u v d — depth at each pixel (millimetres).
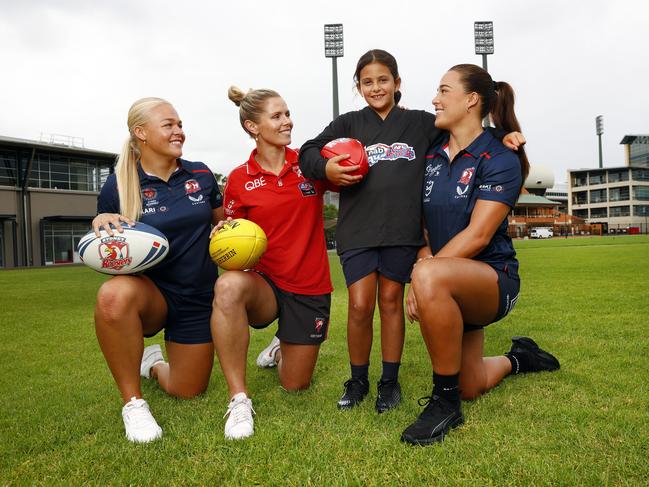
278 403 2703
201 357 2816
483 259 2477
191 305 2775
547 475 1746
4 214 30391
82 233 34156
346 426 2285
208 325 2822
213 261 2766
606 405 2439
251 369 3580
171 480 1835
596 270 10781
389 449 2016
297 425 2312
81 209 34031
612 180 82875
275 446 2080
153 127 2619
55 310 7113
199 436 2205
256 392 2988
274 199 2879
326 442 2094
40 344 4625
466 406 2518
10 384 3289
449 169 2568
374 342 4234
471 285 2238
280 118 2824
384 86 2785
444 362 2199
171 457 2025
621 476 1739
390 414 2432
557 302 6086
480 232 2320
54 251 32688
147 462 1989
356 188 2768
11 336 5043
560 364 3205
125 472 1895
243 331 2469
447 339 2174
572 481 1704
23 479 1893
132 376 2402
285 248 2900
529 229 72750
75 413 2646
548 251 21922
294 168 2939
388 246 2678
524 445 2000
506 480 1734
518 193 2426
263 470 1875
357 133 2881
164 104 2676
